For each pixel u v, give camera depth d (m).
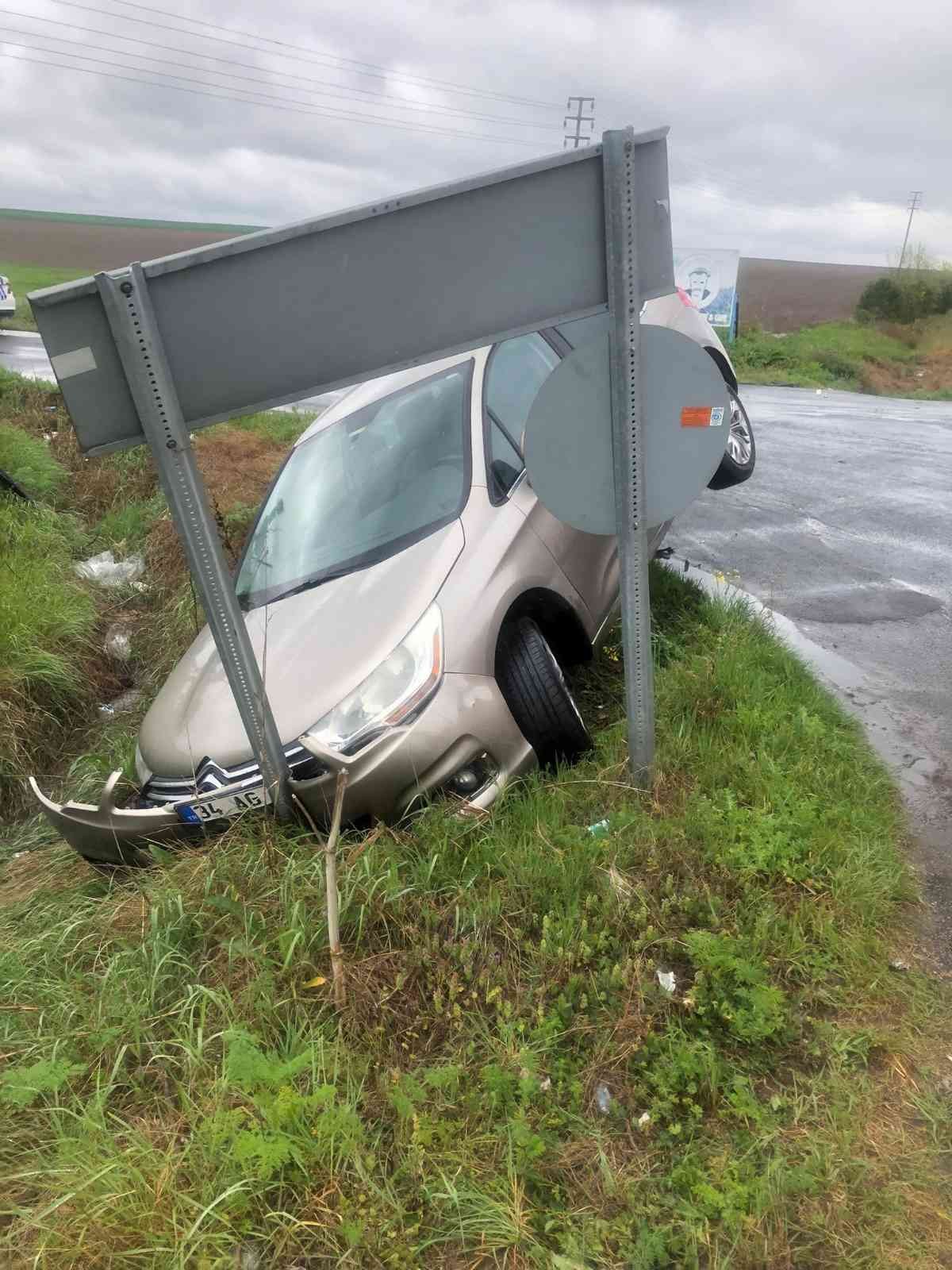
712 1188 2.06
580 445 3.05
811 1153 2.16
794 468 9.90
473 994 2.58
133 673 5.86
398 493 3.96
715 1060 2.36
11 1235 2.04
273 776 3.09
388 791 3.12
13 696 4.92
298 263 2.60
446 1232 2.03
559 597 3.76
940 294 38.03
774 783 3.35
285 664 3.39
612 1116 2.30
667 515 3.09
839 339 33.75
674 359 2.94
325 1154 2.13
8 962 2.92
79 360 2.60
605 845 3.05
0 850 4.14
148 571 7.21
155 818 3.22
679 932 2.79
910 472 9.69
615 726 3.83
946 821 3.42
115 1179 2.07
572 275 2.81
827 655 4.86
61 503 8.52
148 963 2.75
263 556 4.15
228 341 2.64
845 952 2.71
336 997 2.57
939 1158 2.15
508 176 2.63
